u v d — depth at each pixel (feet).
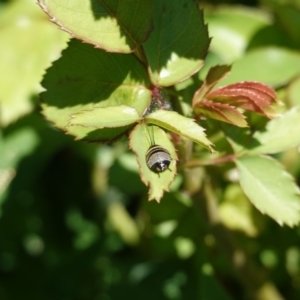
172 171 0.96
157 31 1.05
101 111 0.97
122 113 0.98
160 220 1.48
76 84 1.06
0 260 1.95
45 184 1.91
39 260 1.96
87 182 1.90
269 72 1.44
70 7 0.98
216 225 1.31
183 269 1.68
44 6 0.97
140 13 0.99
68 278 1.89
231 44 1.60
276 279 1.60
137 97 1.04
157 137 0.97
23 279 1.94
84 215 1.93
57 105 1.06
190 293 1.64
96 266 1.87
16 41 1.66
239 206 1.47
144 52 1.04
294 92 1.36
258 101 1.05
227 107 1.02
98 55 1.04
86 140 1.02
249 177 1.12
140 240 1.79
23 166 1.74
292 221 1.10
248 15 1.61
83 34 0.98
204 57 1.05
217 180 1.38
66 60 1.05
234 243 1.36
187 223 1.49
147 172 0.96
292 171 1.50
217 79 1.05
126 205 1.87
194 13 1.05
